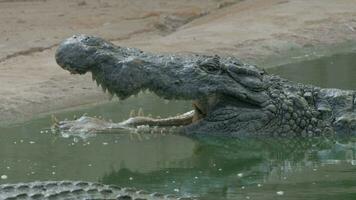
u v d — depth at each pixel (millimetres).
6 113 36344
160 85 29047
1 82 41344
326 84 38812
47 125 33938
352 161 27500
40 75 43062
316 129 29719
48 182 20000
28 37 54656
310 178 25484
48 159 28094
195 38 54000
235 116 29625
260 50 51969
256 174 26359
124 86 29094
